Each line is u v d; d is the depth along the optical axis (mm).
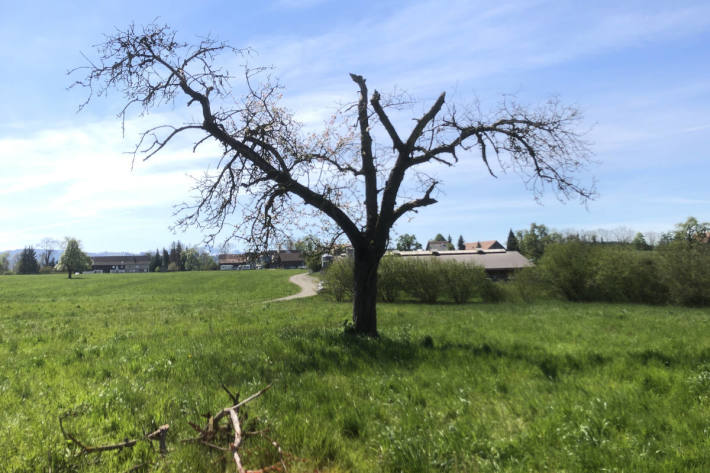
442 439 4953
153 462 4305
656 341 11766
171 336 13883
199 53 12641
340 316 20250
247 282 80375
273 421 5293
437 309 26078
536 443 4895
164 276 100875
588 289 35656
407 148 13320
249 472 3881
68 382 7480
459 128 13961
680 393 6496
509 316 19547
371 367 8430
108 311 27969
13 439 4746
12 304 36344
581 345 11148
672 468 4223
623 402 6113
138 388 6844
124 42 11891
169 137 12117
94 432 5074
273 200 12852
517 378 7648
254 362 8805
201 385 7105
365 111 13719
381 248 13258
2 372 8516
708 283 29734
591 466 4387
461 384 7238
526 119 13695
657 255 33750
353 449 4801
